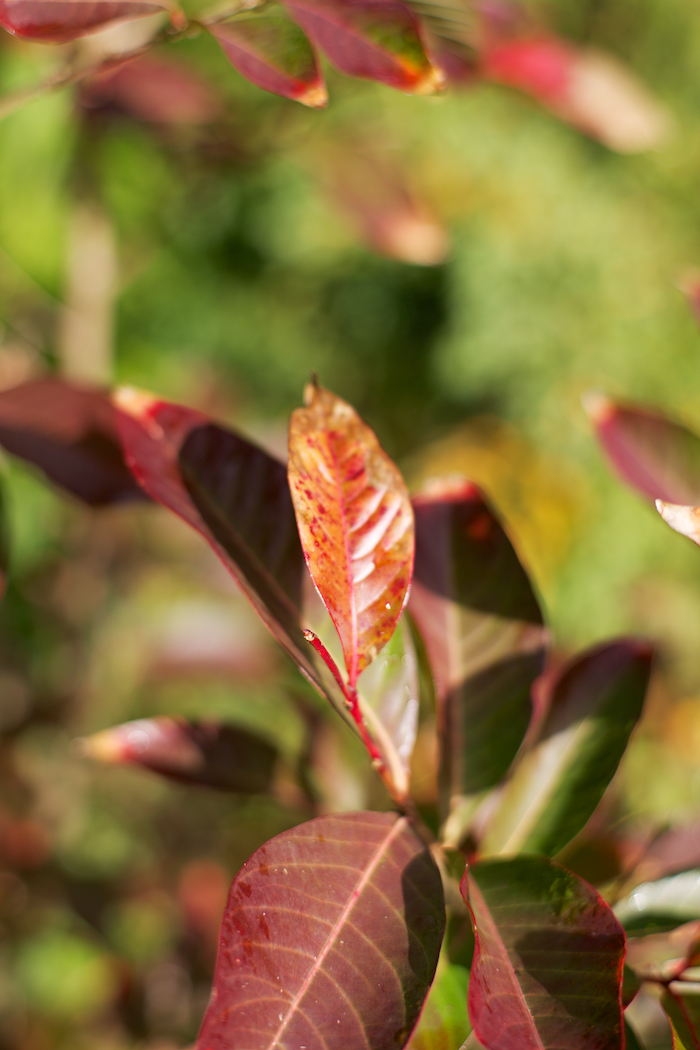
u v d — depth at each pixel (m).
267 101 1.07
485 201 3.67
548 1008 0.42
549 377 3.63
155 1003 1.05
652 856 0.51
